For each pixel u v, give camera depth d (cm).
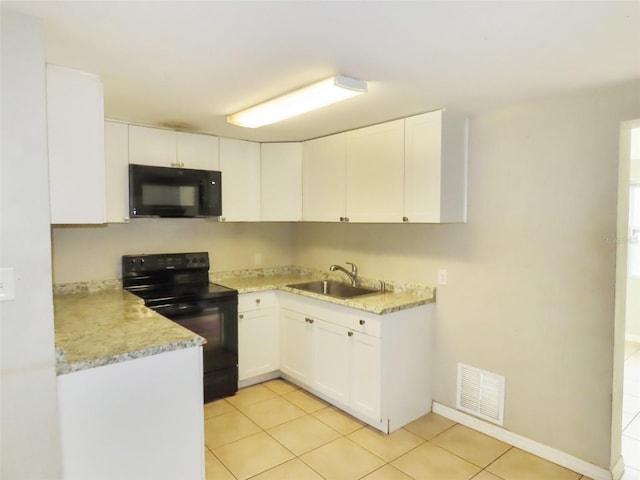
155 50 165
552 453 239
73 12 133
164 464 177
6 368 136
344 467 231
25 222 138
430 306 295
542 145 238
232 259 390
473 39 154
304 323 325
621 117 209
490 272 265
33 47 137
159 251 344
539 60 175
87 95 187
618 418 229
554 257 236
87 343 173
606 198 216
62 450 152
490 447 254
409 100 234
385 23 141
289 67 184
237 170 349
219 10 132
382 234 335
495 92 220
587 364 226
